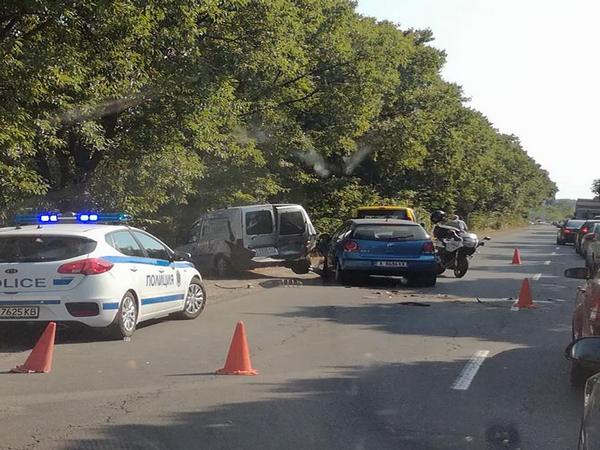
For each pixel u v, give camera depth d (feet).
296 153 83.71
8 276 30.12
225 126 59.67
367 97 78.84
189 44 42.11
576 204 197.26
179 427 19.38
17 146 34.60
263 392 23.11
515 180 282.36
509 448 17.81
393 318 39.09
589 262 75.36
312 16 66.03
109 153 47.19
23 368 25.84
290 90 71.72
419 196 136.56
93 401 21.93
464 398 22.54
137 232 35.14
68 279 30.25
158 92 43.19
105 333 32.01
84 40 35.68
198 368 26.53
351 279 57.41
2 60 29.99
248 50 52.90
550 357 28.91
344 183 98.12
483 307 43.88
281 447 17.78
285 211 62.34
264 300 46.62
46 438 18.39
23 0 31.17
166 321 37.81
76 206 46.83
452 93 117.19
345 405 21.63
